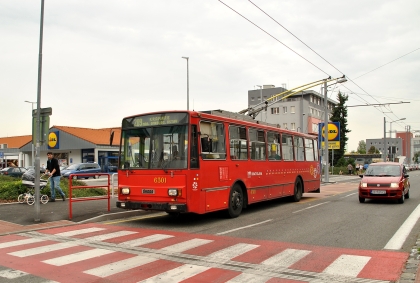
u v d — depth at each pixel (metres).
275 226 10.52
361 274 6.03
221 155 11.62
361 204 15.91
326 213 13.16
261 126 14.24
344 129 67.00
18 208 13.31
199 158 10.57
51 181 15.11
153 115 11.02
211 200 11.02
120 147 11.45
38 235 9.37
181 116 10.57
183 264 6.62
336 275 5.98
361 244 8.20
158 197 10.52
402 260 6.85
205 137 10.91
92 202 15.04
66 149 53.56
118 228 10.35
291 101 74.50
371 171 17.33
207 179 10.86
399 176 16.52
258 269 6.31
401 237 8.91
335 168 59.03
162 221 11.60
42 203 14.41
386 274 6.02
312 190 19.22
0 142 79.06
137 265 6.57
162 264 6.63
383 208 14.43
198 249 7.72
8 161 62.72
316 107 79.38
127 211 12.65
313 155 19.67
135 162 11.07
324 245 8.09
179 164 10.34
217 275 5.98
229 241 8.50
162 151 10.67
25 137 77.44
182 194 10.18
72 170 37.84
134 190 10.92
